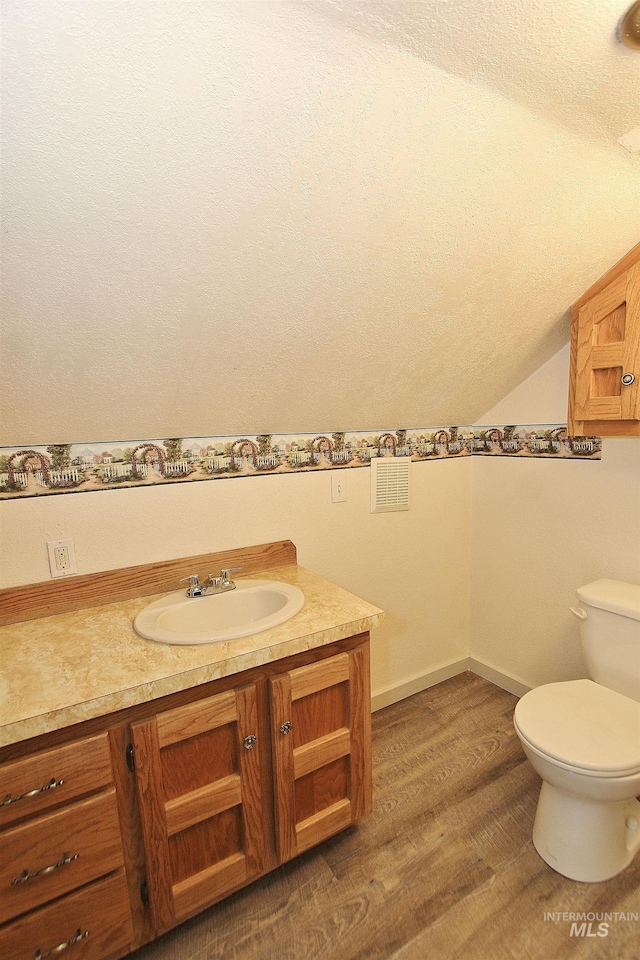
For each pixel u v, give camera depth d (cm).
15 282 97
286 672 129
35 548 142
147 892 116
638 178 129
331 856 151
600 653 170
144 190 90
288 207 102
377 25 78
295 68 80
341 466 200
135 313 113
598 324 161
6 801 97
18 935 101
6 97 71
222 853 127
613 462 184
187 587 167
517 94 96
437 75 89
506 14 79
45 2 64
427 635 241
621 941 123
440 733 207
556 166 117
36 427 135
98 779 106
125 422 146
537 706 154
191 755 118
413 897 137
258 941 127
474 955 122
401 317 147
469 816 164
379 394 183
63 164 82
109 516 153
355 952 123
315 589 162
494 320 165
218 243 104
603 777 127
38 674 111
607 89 98
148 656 118
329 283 125
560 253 145
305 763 134
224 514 174
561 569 208
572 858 140
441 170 108
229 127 85
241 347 135
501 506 232
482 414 234
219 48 74
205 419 159
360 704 144
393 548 221
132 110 78
